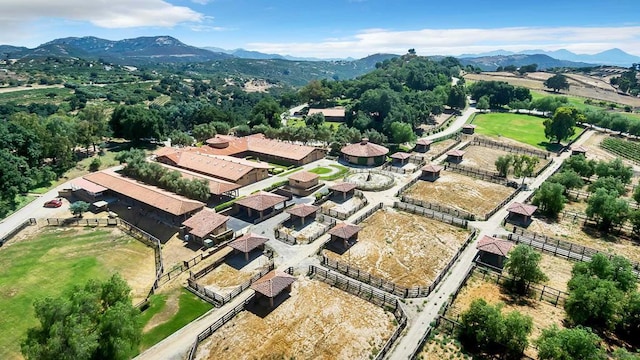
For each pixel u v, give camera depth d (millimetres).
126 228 73062
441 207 77938
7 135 90875
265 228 71188
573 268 51500
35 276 58875
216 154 114125
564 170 95438
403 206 78875
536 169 104000
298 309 49125
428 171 96562
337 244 65312
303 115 190375
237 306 48875
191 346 43281
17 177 83875
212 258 61500
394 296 51281
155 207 75812
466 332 42906
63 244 68000
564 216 75688
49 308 34656
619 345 42281
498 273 55719
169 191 86438
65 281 57594
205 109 166625
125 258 63531
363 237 67812
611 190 77375
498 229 70188
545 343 36781
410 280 55625
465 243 63969
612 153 122812
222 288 54125
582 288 44344
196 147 120250
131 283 56875
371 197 85812
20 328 47906
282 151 116625
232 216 76250
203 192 80875
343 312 48531
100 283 40312
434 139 134500
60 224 75125
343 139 123000
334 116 171500
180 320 47594
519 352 40094
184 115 196250
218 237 65062
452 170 103812
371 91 157625
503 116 176750
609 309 42469
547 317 46688
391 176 99750
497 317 40406
